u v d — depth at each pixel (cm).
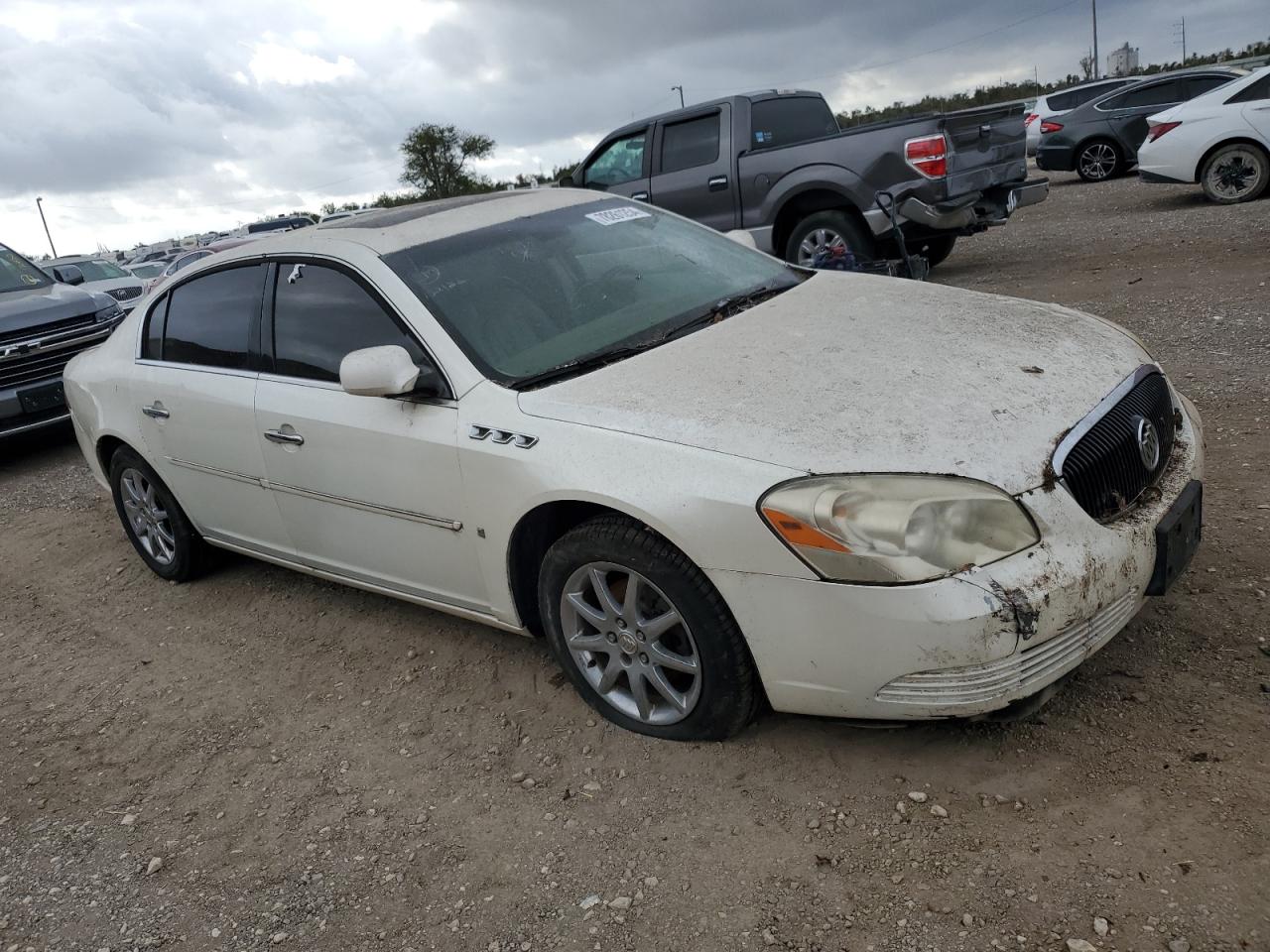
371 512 349
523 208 401
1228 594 319
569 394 297
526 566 318
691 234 425
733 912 229
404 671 372
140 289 1970
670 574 268
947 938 211
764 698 280
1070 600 237
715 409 274
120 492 495
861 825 248
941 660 233
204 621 450
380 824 286
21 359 784
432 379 322
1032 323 330
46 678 420
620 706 305
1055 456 250
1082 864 223
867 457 245
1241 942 196
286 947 244
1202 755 249
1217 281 761
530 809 280
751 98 959
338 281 359
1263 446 435
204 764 335
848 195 874
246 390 384
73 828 309
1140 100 1667
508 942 233
